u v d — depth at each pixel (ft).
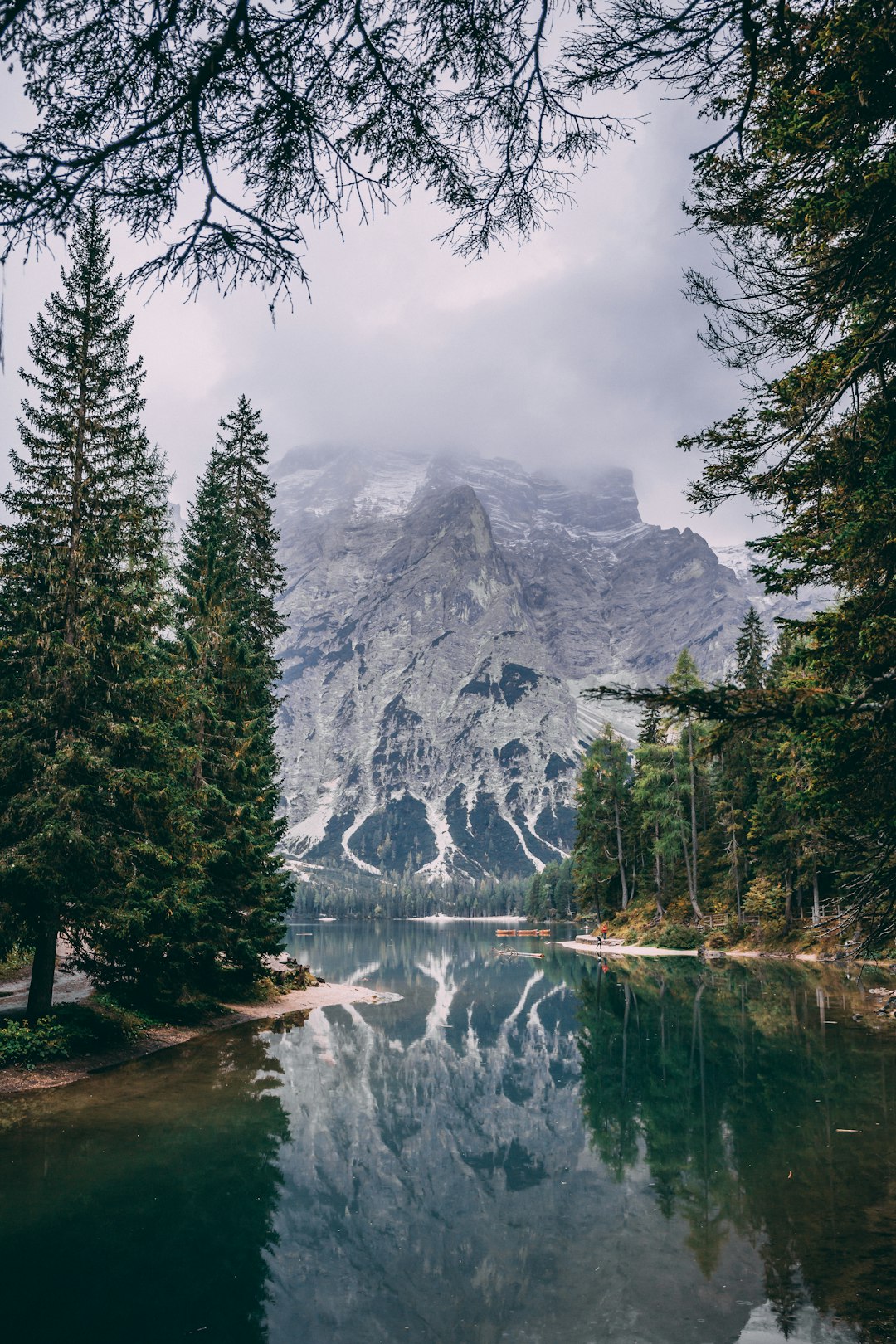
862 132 22.24
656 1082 66.13
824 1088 60.03
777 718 25.30
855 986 120.37
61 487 63.82
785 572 31.04
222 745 92.22
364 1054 76.38
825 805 28.53
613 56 12.57
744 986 125.80
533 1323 27.71
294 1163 43.91
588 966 183.93
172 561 100.12
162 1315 27.63
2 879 55.01
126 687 62.39
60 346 63.87
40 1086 56.75
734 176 25.07
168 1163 42.57
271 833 103.19
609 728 264.52
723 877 222.07
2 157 10.25
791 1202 37.99
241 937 89.71
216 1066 66.44
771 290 26.13
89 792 57.72
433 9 10.85
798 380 26.89
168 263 11.60
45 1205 36.58
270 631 119.55
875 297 23.91
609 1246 34.50
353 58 11.09
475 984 150.71
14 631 60.49
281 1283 30.55
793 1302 28.32
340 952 265.54
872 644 26.27
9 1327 26.53
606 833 263.70
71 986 84.89
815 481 29.35
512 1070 72.38
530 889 553.23
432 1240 35.42
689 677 203.41
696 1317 27.66
